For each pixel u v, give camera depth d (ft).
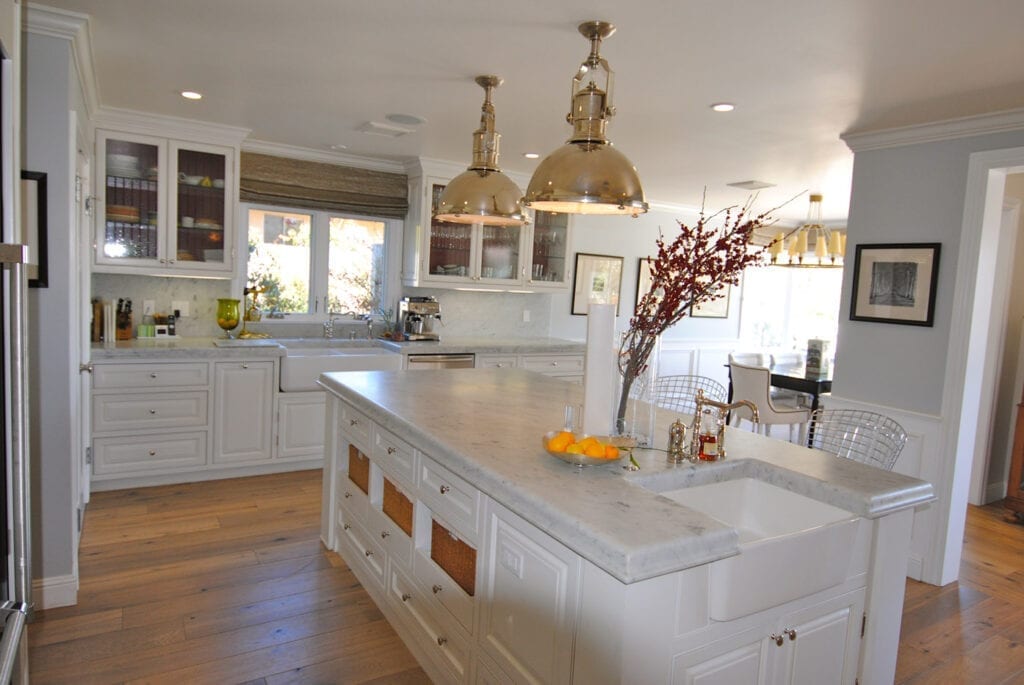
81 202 10.88
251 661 7.81
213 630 8.41
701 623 5.00
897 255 11.53
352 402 9.41
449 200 9.04
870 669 6.36
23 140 8.01
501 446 6.80
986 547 12.79
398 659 7.98
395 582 8.48
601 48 8.40
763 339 26.99
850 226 12.30
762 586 5.11
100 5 7.79
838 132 11.89
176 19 8.18
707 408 6.97
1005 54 7.97
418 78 10.09
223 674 7.54
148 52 9.42
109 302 14.08
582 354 18.39
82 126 10.41
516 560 5.78
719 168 15.75
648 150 14.10
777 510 6.60
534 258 18.65
